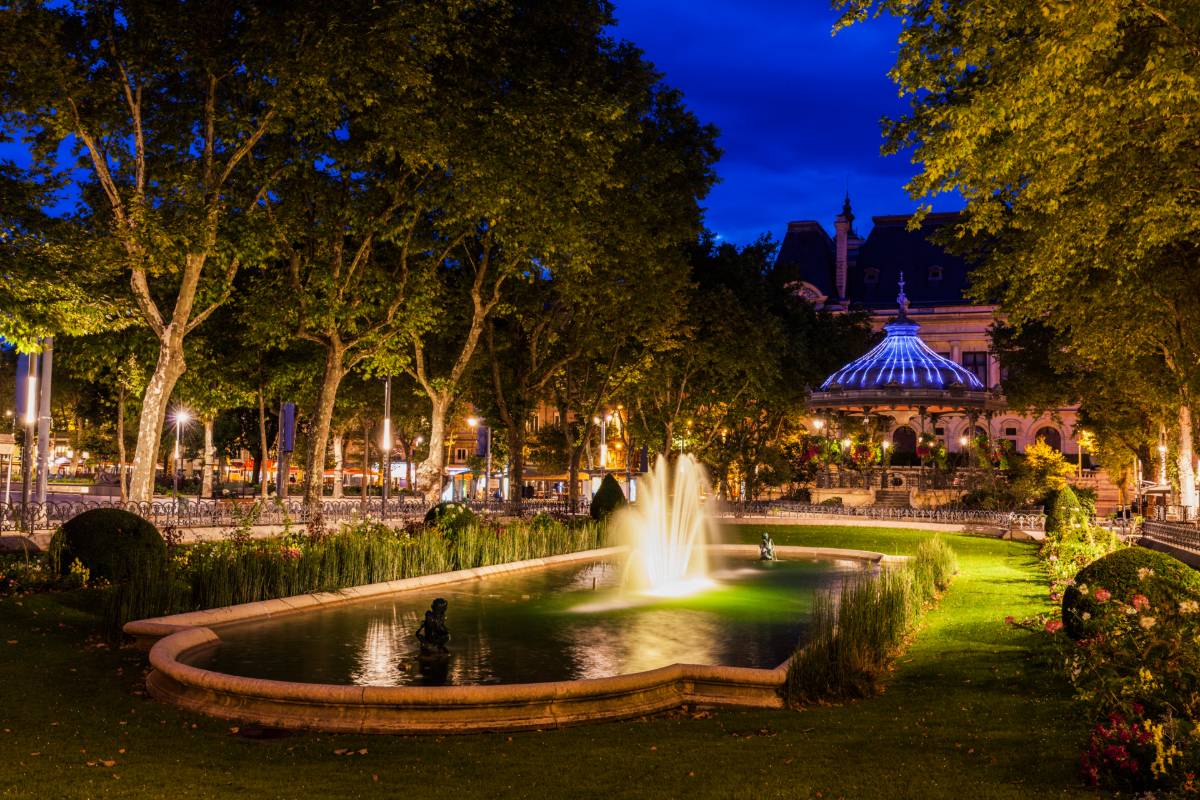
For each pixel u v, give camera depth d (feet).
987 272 95.76
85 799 23.18
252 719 31.83
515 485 134.62
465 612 56.59
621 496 119.55
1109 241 68.18
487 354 142.41
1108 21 41.88
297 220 99.35
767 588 71.20
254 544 63.98
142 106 90.22
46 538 77.87
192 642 43.06
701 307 151.43
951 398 169.07
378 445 264.93
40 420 92.68
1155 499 151.23
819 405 178.70
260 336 107.45
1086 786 23.25
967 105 56.18
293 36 80.89
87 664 40.50
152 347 126.11
